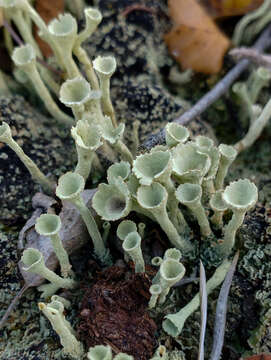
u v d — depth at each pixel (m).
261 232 0.13
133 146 0.14
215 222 0.12
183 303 0.12
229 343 0.12
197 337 0.12
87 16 0.13
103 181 0.13
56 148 0.14
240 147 0.15
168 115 0.15
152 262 0.12
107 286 0.12
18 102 0.15
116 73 0.16
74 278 0.12
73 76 0.14
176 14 0.17
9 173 0.14
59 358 0.11
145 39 0.16
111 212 0.11
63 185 0.11
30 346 0.12
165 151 0.11
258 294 0.12
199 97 0.17
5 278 0.13
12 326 0.12
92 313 0.11
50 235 0.11
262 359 0.11
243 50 0.16
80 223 0.12
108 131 0.12
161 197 0.11
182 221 0.12
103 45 0.16
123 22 0.16
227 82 0.16
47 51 0.16
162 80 0.17
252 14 0.17
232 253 0.12
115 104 0.15
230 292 0.12
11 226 0.13
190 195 0.11
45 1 0.16
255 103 0.17
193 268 0.12
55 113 0.15
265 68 0.16
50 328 0.12
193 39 0.16
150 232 0.13
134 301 0.11
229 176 0.15
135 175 0.11
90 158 0.12
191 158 0.11
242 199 0.11
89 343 0.11
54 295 0.11
